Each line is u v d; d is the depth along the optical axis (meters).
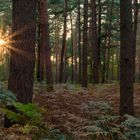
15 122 7.86
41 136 7.10
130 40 9.74
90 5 29.61
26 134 7.08
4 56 49.00
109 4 37.78
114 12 40.25
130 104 9.88
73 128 8.00
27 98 8.29
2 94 6.56
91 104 11.28
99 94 16.64
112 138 7.10
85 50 23.30
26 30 8.28
